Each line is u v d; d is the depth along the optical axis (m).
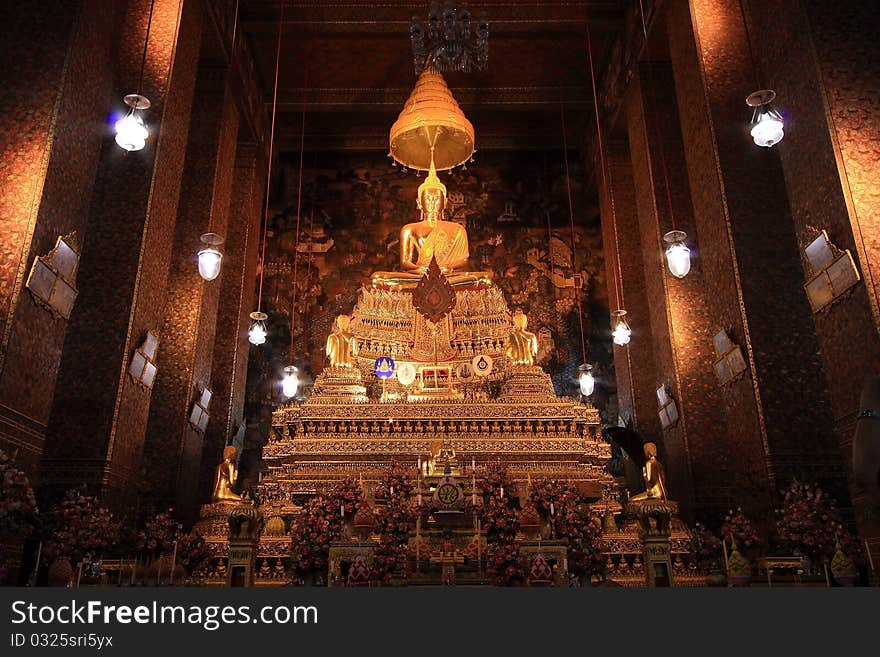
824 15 5.64
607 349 12.58
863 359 4.99
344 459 7.13
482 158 14.02
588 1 10.93
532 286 13.01
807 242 5.61
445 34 8.00
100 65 5.86
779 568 5.98
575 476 7.09
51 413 6.25
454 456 6.64
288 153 13.89
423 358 8.68
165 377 8.67
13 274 4.70
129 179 7.13
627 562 6.62
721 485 8.20
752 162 7.11
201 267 6.70
